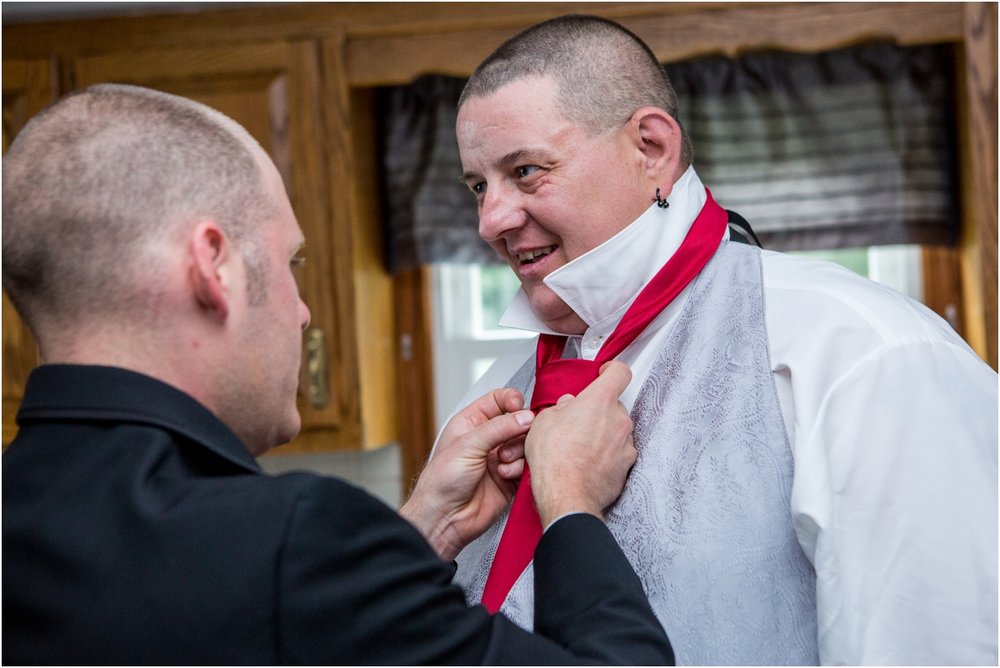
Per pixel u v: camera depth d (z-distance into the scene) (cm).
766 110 245
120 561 74
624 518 99
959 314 252
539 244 107
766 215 245
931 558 89
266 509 75
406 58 242
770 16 233
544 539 90
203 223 83
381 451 270
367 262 250
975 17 223
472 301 273
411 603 76
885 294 102
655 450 101
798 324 100
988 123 221
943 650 88
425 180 255
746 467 97
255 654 72
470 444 107
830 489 93
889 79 242
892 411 92
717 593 95
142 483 77
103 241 81
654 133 107
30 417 81
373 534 76
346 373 242
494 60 107
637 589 84
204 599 73
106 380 80
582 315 109
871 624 90
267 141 244
